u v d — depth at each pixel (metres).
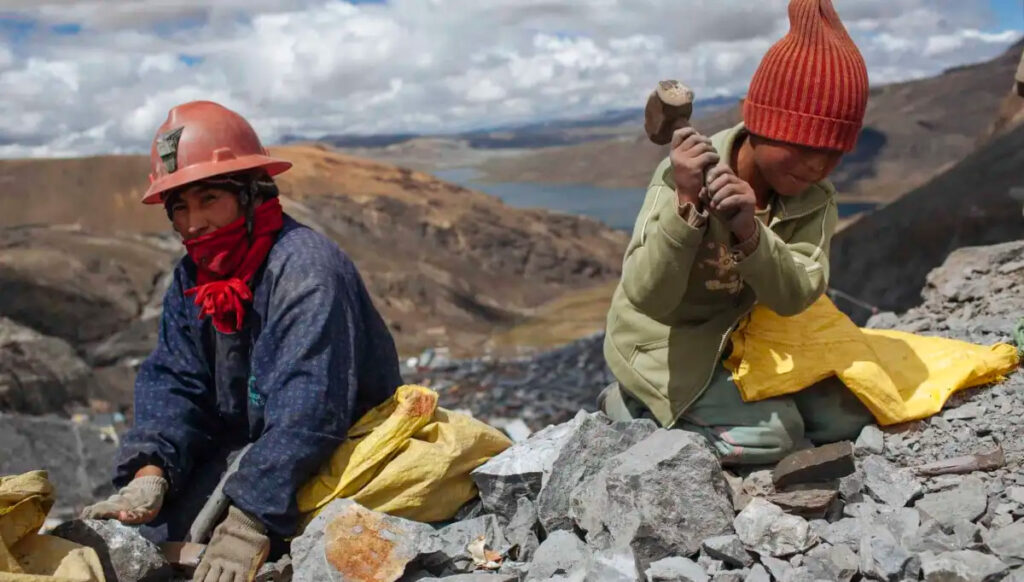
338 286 2.93
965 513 2.58
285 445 2.74
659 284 2.75
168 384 3.13
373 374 3.16
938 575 2.24
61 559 2.47
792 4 2.74
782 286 2.74
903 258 24.72
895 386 3.17
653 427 2.99
